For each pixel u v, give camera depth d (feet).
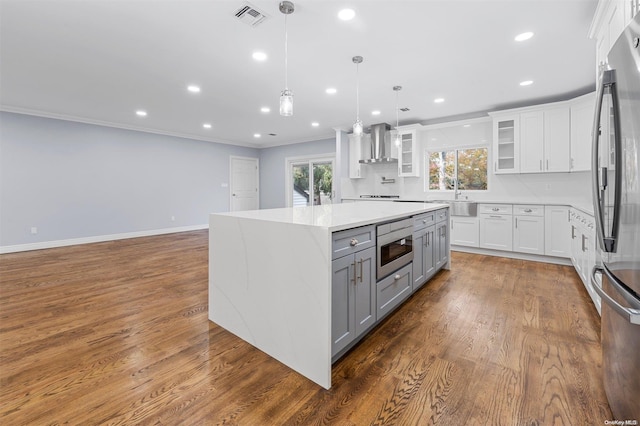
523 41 9.12
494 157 15.98
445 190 18.67
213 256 8.04
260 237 6.69
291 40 9.03
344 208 9.84
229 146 27.71
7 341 7.00
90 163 19.61
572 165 13.85
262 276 6.66
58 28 8.36
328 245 5.49
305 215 7.59
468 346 6.76
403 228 8.57
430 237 10.82
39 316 8.37
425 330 7.54
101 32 8.57
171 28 8.38
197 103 15.48
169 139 23.59
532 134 14.82
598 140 4.83
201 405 4.96
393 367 6.02
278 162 28.66
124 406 4.91
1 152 16.42
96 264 14.06
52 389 5.30
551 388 5.31
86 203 19.47
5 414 4.69
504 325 7.75
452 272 12.60
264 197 29.96
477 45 9.36
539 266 13.50
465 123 17.48
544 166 14.55
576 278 11.70
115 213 20.79
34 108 16.51
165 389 5.35
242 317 7.20
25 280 11.61
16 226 16.94
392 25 8.23
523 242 14.62
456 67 11.00
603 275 4.97
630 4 5.38
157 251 16.94
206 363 6.20
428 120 19.39
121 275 12.32
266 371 5.96
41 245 17.75
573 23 8.14
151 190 22.63
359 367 6.03
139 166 21.95
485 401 5.02
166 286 10.98
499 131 16.05
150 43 9.21
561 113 14.08
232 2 7.25
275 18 7.89
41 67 11.00
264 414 4.77
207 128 21.88
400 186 20.31
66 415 4.69
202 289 10.68
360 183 22.35
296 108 16.30
